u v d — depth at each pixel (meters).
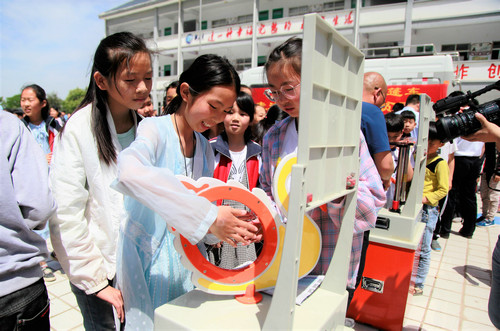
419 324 2.55
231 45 16.88
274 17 16.98
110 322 1.38
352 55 1.12
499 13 11.42
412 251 2.18
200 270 1.05
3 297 1.03
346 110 1.12
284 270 0.87
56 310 2.54
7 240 1.02
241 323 0.96
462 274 3.50
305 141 0.84
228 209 0.96
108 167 1.30
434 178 3.03
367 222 1.38
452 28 12.86
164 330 0.99
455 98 2.09
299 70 1.22
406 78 4.96
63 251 1.21
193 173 1.36
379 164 1.86
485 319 2.65
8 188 1.02
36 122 3.58
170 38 19.06
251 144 2.45
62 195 1.22
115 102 1.37
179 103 1.30
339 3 15.34
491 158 2.00
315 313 1.07
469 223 4.68
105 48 1.24
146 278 1.22
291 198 0.84
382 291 2.31
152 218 1.21
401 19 12.82
